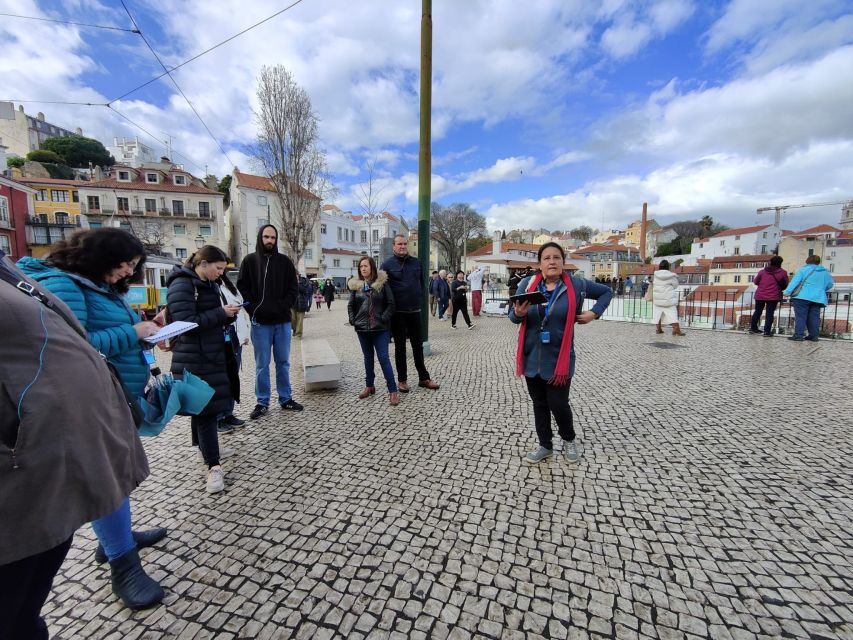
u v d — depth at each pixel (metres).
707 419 3.81
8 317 1.08
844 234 67.69
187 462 3.25
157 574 1.98
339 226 61.88
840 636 1.57
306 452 3.33
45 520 1.12
